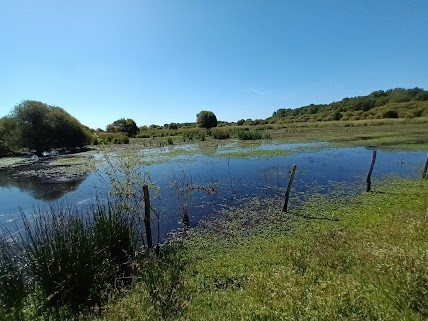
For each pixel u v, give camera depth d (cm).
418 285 593
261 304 652
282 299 640
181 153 4203
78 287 791
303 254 950
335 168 2706
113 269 886
